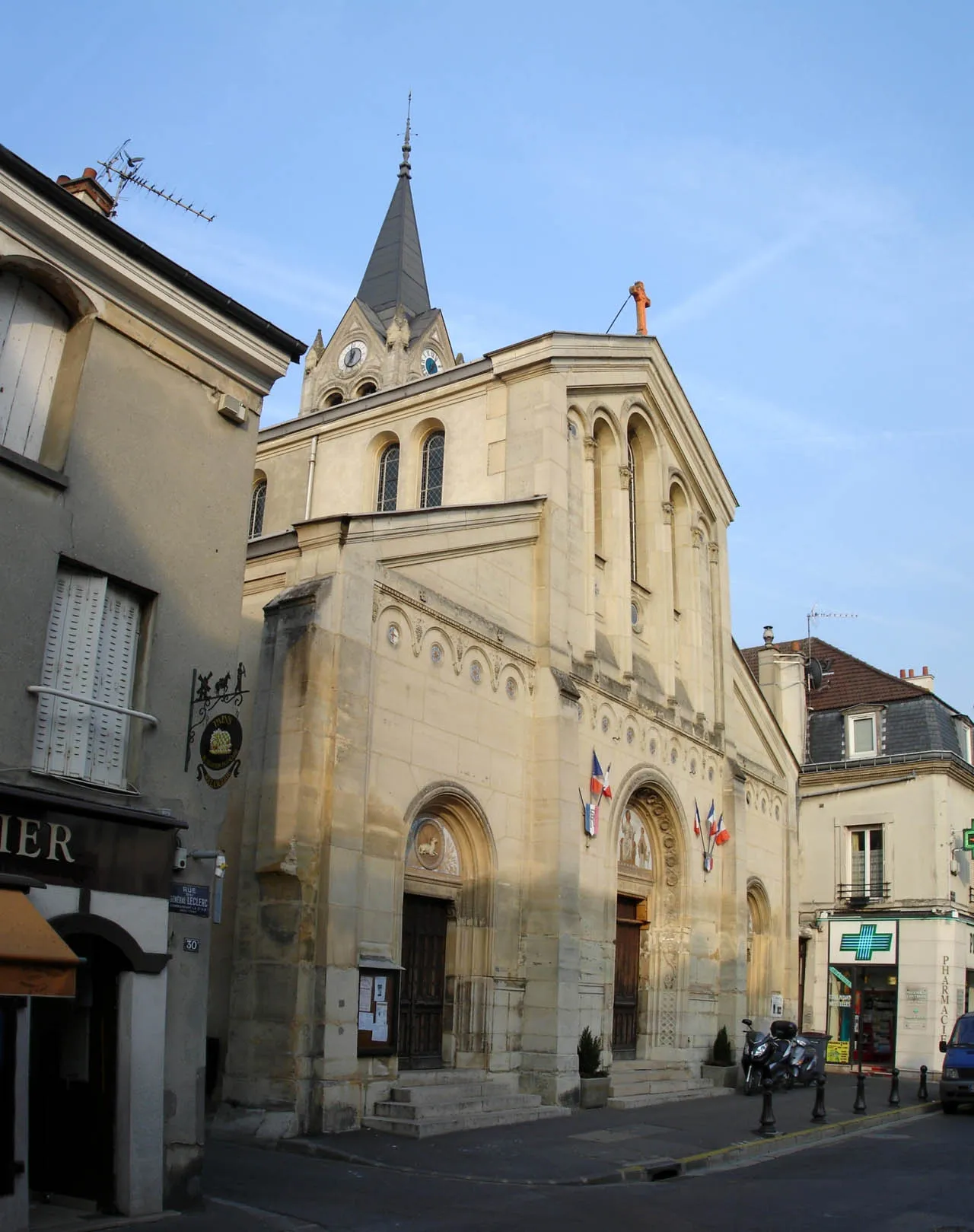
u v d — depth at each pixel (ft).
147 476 40.81
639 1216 40.04
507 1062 66.39
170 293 41.83
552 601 75.25
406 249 157.69
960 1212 40.96
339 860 54.60
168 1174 37.83
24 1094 32.76
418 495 86.07
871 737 127.54
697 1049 88.22
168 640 40.73
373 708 59.21
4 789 33.73
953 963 114.01
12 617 35.47
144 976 37.40
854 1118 70.54
